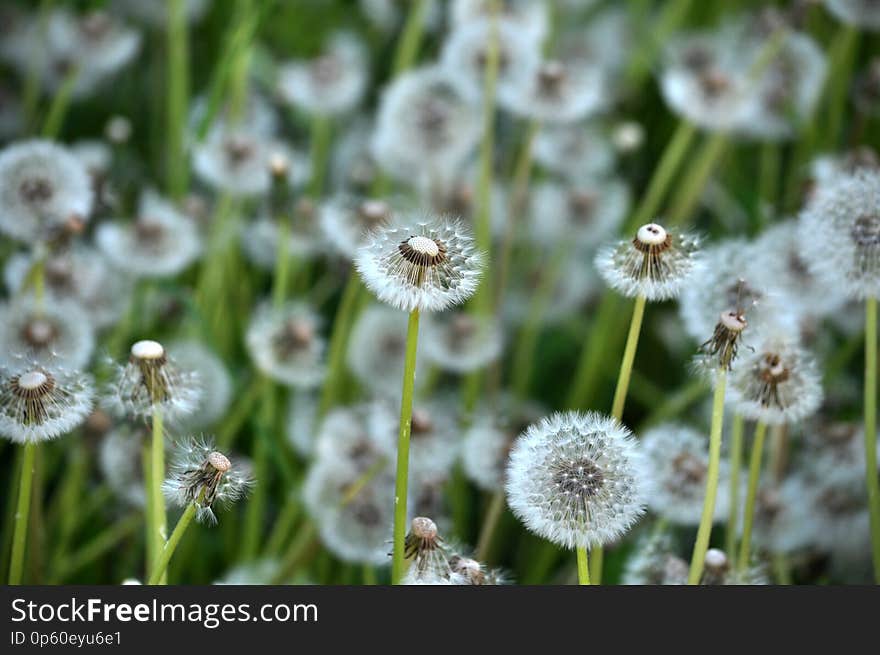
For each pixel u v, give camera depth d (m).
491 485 1.44
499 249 1.77
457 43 1.67
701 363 1.32
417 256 1.28
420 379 1.59
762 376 1.35
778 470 1.47
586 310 1.82
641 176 1.98
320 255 1.69
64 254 1.50
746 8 2.19
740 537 1.43
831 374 1.57
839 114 1.82
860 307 1.55
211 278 1.61
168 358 1.33
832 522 1.46
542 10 1.81
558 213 1.74
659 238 1.31
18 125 1.94
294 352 1.52
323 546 1.49
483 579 1.32
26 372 1.31
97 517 1.54
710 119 1.65
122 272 1.58
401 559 1.31
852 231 1.38
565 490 1.29
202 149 1.63
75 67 1.71
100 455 1.48
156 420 1.33
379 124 1.66
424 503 1.45
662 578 1.38
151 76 2.12
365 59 2.06
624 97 2.04
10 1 2.04
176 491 1.29
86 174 1.51
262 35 2.14
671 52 2.02
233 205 1.66
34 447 1.32
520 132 1.90
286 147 1.68
